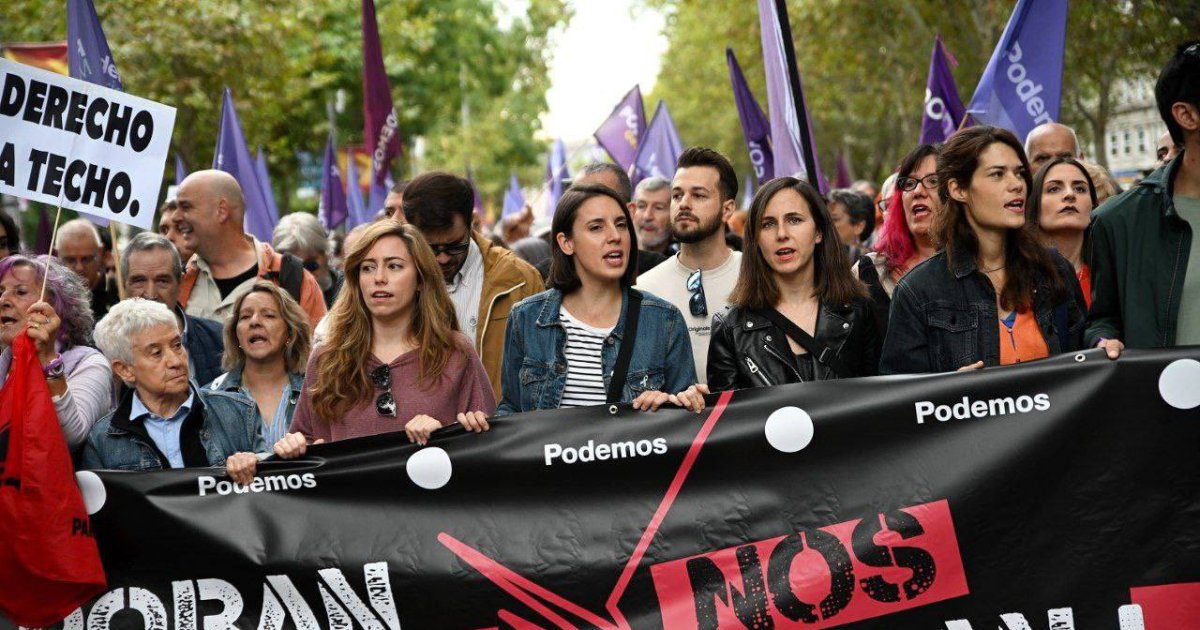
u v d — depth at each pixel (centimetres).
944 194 466
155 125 494
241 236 703
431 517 442
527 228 1255
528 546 440
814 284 498
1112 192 681
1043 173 584
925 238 597
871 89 3003
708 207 588
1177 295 455
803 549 435
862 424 437
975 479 430
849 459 437
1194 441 426
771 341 489
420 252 477
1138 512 427
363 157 2406
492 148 4228
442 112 4138
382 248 472
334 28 3128
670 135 1155
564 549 439
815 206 491
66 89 493
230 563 440
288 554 440
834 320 490
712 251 601
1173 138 458
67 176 491
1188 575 426
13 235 717
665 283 610
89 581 431
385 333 481
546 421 445
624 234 489
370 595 441
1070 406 429
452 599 440
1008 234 460
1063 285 460
